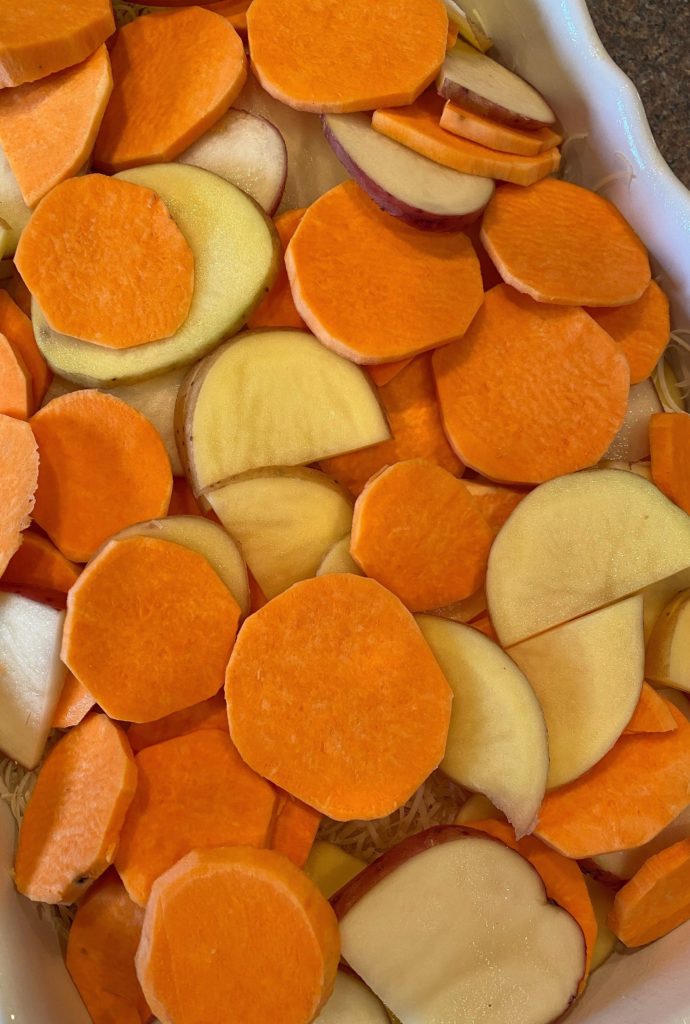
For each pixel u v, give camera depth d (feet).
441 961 1.61
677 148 1.97
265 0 1.69
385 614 1.62
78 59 1.68
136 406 1.69
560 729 1.67
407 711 1.62
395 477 1.65
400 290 1.69
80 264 1.65
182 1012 1.56
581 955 1.63
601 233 1.76
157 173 1.68
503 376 1.73
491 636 1.70
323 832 1.69
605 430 1.73
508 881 1.62
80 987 1.60
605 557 1.69
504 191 1.74
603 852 1.66
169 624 1.61
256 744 1.60
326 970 1.56
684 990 1.58
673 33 1.99
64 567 1.66
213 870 1.56
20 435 1.63
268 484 1.65
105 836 1.56
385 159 1.68
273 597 1.66
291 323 1.72
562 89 1.78
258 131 1.72
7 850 1.60
